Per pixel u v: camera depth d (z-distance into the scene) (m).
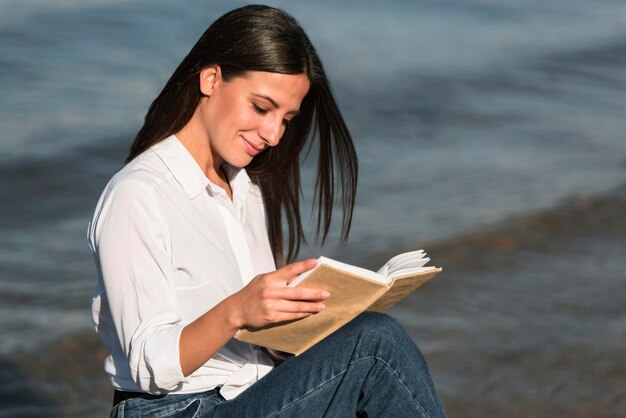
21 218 12.94
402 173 14.54
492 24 24.25
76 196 13.70
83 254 11.89
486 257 11.69
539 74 20.55
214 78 4.32
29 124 15.62
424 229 12.38
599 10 26.77
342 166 4.95
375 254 11.63
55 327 10.10
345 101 17.95
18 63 18.09
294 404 4.17
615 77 20.78
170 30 20.64
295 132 4.88
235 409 4.23
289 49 4.21
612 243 12.27
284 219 12.12
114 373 4.29
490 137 16.58
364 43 21.25
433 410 4.15
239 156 4.34
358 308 3.93
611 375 9.10
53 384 9.32
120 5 21.70
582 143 16.34
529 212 12.89
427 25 23.39
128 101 16.88
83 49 19.11
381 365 4.14
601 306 10.52
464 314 10.30
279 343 4.04
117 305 4.00
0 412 8.86
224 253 4.36
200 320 3.81
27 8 20.95
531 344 9.66
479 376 9.09
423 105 18.03
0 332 9.97
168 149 4.34
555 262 11.65
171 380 3.84
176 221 4.23
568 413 8.51
